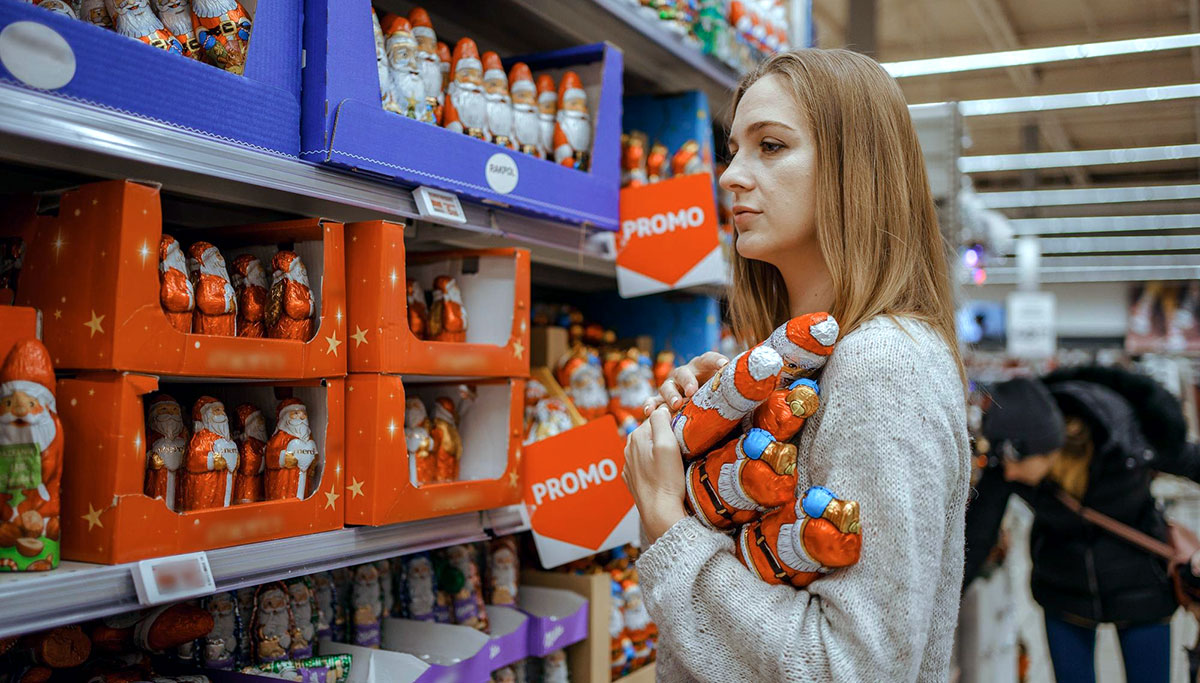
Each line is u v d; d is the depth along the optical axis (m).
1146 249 21.09
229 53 1.38
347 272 1.54
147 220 1.19
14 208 1.30
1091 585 3.22
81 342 1.18
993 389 3.20
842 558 1.03
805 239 1.29
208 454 1.31
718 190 2.77
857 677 1.02
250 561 1.31
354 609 1.79
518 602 2.19
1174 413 3.19
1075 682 3.32
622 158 2.49
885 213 1.22
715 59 2.63
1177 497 6.64
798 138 1.25
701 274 2.30
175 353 1.22
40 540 1.09
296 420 1.44
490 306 1.86
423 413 1.78
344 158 1.44
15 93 1.05
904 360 1.09
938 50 9.97
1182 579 3.02
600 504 2.06
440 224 1.89
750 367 1.10
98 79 1.14
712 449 1.24
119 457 1.15
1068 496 3.20
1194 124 12.42
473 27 2.36
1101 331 24.72
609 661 2.21
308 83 1.46
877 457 1.06
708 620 1.12
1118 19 9.09
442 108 1.81
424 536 1.62
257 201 1.53
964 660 3.54
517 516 1.85
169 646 1.38
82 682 1.30
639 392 2.53
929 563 1.05
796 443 1.19
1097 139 13.24
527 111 1.98
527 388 2.27
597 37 2.33
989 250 5.84
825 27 9.31
